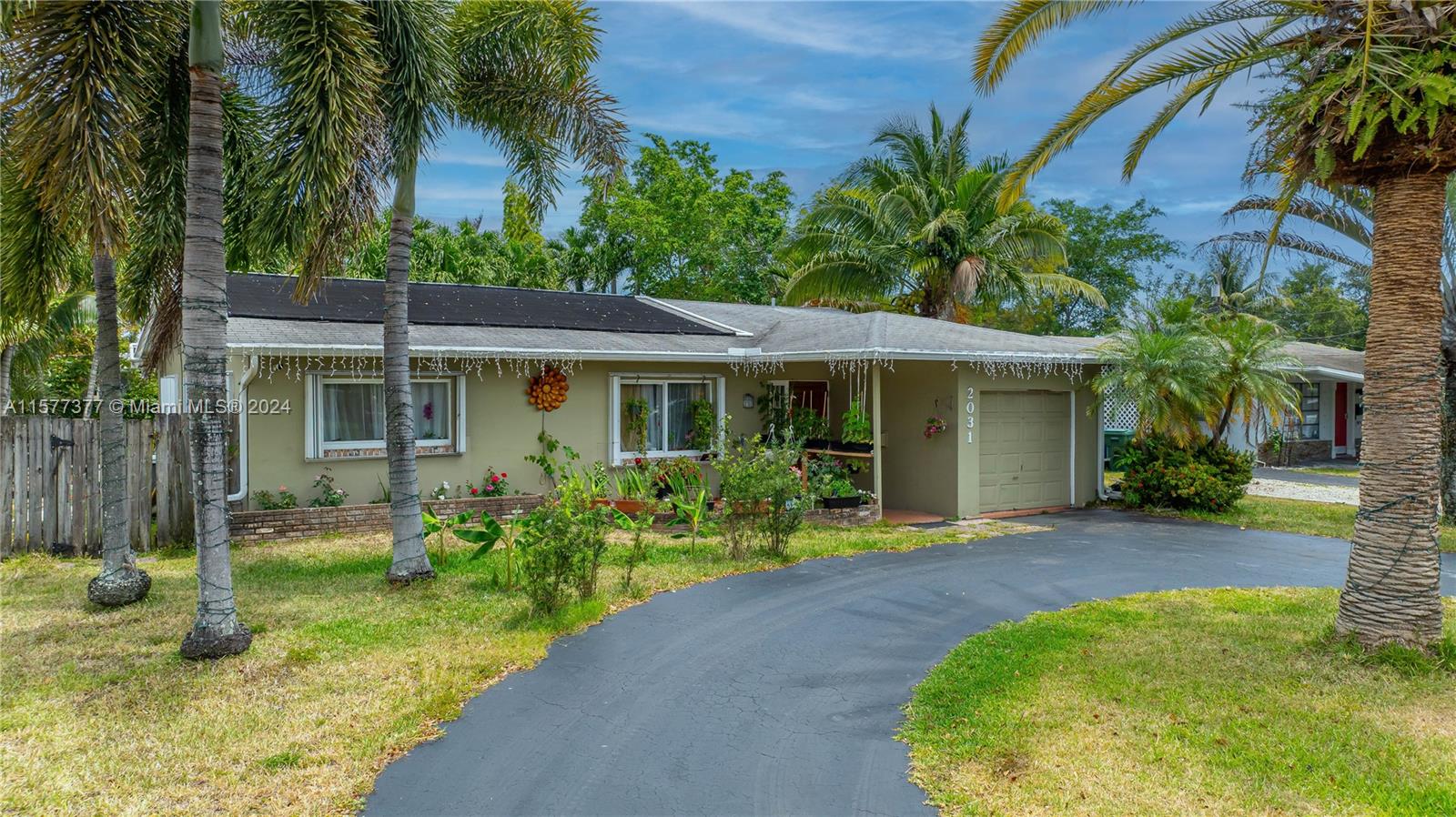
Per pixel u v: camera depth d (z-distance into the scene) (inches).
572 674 239.8
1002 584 350.9
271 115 271.6
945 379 547.2
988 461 554.9
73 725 198.5
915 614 303.7
